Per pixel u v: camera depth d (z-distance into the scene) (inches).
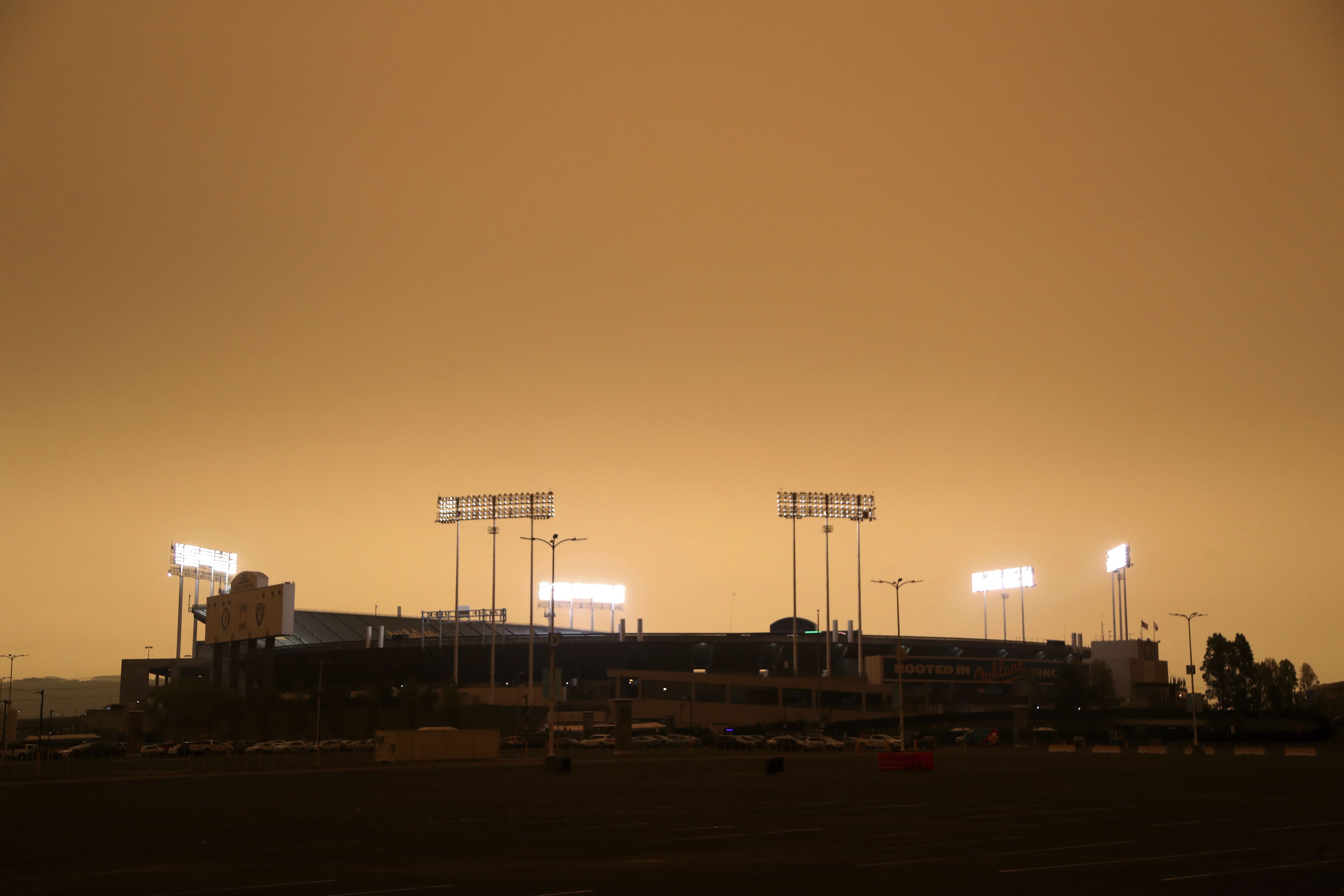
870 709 6338.6
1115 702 6707.7
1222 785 2405.3
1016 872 1073.5
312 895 978.1
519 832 1481.3
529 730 5959.6
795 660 6378.0
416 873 1103.6
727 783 2561.5
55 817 1774.1
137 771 3376.0
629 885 1021.2
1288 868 1090.7
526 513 6530.5
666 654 7066.9
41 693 5246.1
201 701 5782.5
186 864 1189.1
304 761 4060.0
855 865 1138.0
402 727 5812.0
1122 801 1941.4
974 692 6673.2
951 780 2630.4
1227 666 6815.9
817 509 6638.8
